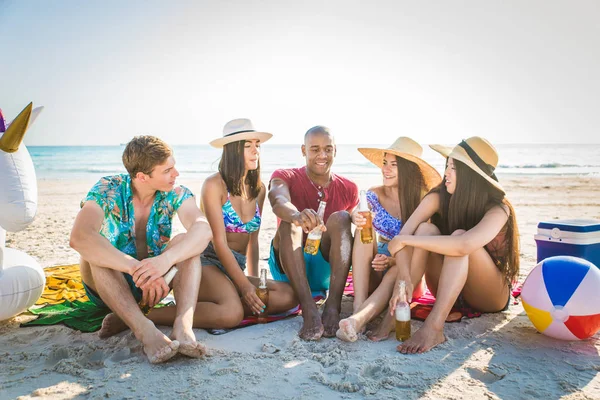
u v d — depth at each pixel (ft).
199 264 11.09
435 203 12.41
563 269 10.66
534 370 9.33
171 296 14.94
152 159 10.94
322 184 14.58
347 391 8.57
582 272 10.50
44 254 21.67
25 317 12.80
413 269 11.37
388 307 11.73
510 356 10.02
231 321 11.76
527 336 11.12
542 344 10.64
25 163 11.24
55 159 138.41
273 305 12.62
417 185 13.55
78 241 10.28
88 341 11.03
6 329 11.96
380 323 11.35
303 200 14.40
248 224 13.74
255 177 13.66
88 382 8.93
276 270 14.47
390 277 11.80
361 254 12.12
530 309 10.82
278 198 13.02
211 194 12.86
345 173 89.30
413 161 13.35
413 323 12.04
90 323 12.01
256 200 14.03
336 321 11.57
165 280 10.39
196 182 73.51
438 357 9.95
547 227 13.07
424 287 14.11
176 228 31.12
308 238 12.18
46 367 9.75
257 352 10.36
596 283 10.28
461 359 9.87
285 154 151.94
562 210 39.19
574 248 12.48
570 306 10.20
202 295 12.12
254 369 9.43
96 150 171.83
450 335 11.17
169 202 11.94
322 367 9.61
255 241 14.42
